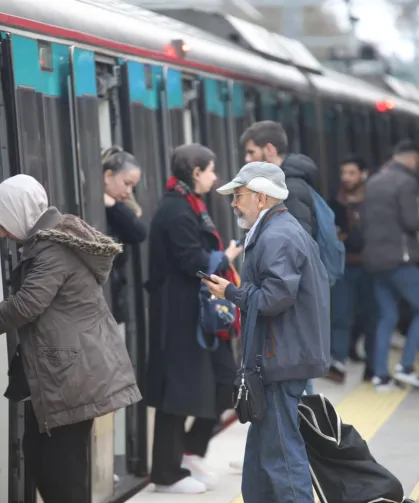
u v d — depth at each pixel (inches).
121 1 906.7
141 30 802.2
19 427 601.9
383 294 1137.4
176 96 855.7
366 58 2143.2
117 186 730.2
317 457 633.0
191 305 756.6
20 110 608.7
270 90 1153.4
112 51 738.2
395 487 629.0
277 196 611.5
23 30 620.1
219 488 792.9
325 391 1148.5
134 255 776.3
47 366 546.3
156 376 759.7
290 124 1237.1
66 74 671.1
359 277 1189.1
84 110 686.5
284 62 1290.6
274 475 603.2
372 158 1710.1
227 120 993.5
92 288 558.3
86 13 716.7
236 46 1151.6
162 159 824.3
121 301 764.0
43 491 572.4
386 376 1143.0
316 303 602.2
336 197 1209.4
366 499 625.9
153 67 812.0
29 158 615.5
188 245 748.6
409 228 1109.7
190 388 751.7
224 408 788.6
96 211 698.8
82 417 549.0
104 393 553.6
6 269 592.4
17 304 537.3
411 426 983.6
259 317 602.9
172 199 758.5
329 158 1439.5
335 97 1472.7
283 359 596.4
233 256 764.0
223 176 974.4
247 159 768.9
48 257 544.1
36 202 555.5
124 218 736.3
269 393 605.9
